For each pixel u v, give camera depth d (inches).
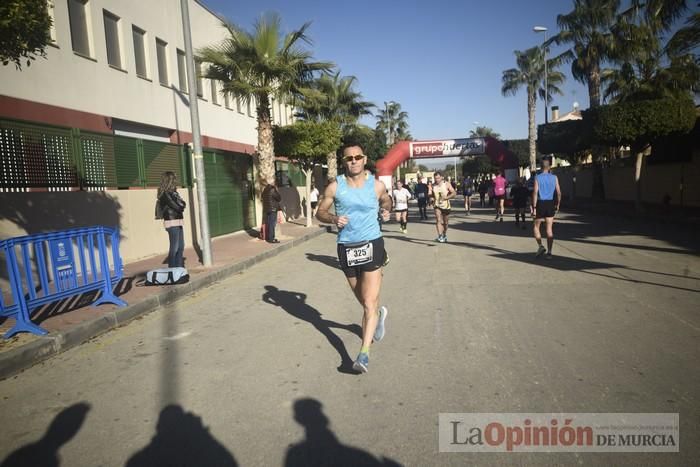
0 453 120.3
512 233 576.4
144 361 183.3
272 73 535.8
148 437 125.3
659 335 188.7
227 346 196.2
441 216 553.6
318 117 1136.8
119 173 414.0
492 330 202.5
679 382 146.0
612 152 1274.6
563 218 759.7
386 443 118.2
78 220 358.6
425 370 162.1
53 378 169.9
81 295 274.8
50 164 336.8
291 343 196.2
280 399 144.3
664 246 414.6
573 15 1013.2
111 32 576.1
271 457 113.8
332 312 244.1
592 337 189.0
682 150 810.8
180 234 336.2
